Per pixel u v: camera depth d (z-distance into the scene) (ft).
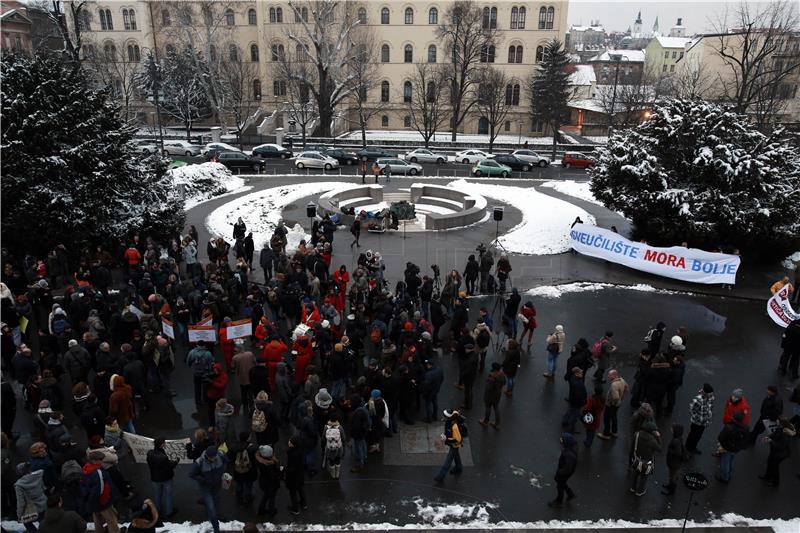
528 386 44.78
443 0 216.74
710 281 67.10
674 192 69.41
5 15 210.79
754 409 42.50
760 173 66.80
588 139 230.48
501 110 219.00
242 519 30.99
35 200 62.44
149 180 74.08
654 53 320.09
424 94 198.90
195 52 198.59
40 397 37.42
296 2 216.13
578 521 31.48
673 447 32.12
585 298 63.57
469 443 37.73
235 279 53.47
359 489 33.47
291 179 132.16
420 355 41.75
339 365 39.70
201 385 40.68
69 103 65.21
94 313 44.32
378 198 110.11
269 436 33.01
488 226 92.43
